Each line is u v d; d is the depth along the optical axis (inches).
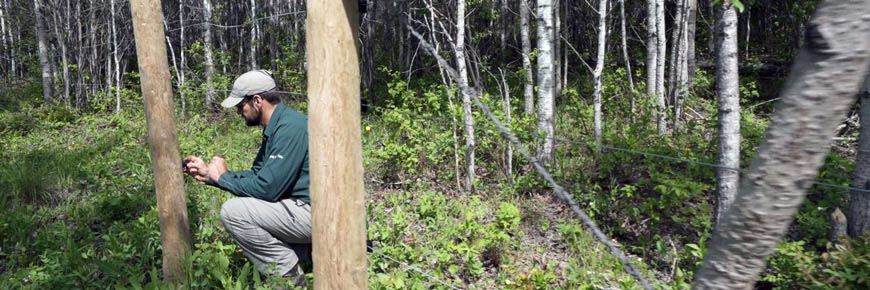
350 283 99.9
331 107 93.8
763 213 42.3
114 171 291.0
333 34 92.1
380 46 516.1
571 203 65.0
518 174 267.1
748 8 513.3
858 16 37.9
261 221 144.4
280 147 141.9
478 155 284.8
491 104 323.9
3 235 199.2
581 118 335.9
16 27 748.6
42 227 212.2
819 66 39.3
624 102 366.9
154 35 139.5
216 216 197.2
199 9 598.2
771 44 565.3
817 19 39.3
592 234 199.3
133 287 141.9
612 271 177.0
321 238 98.8
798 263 161.6
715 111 332.5
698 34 589.0
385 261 169.3
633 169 262.2
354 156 96.7
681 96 358.3
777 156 41.3
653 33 368.5
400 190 259.4
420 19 449.7
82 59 570.9
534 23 539.5
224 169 153.3
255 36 589.0
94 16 567.5
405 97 312.5
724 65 178.5
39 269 166.1
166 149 143.6
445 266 176.9
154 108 141.6
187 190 233.9
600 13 304.8
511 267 176.1
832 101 39.3
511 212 202.8
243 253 165.2
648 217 219.3
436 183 267.0
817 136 40.0
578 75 497.7
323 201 97.1
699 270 47.8
